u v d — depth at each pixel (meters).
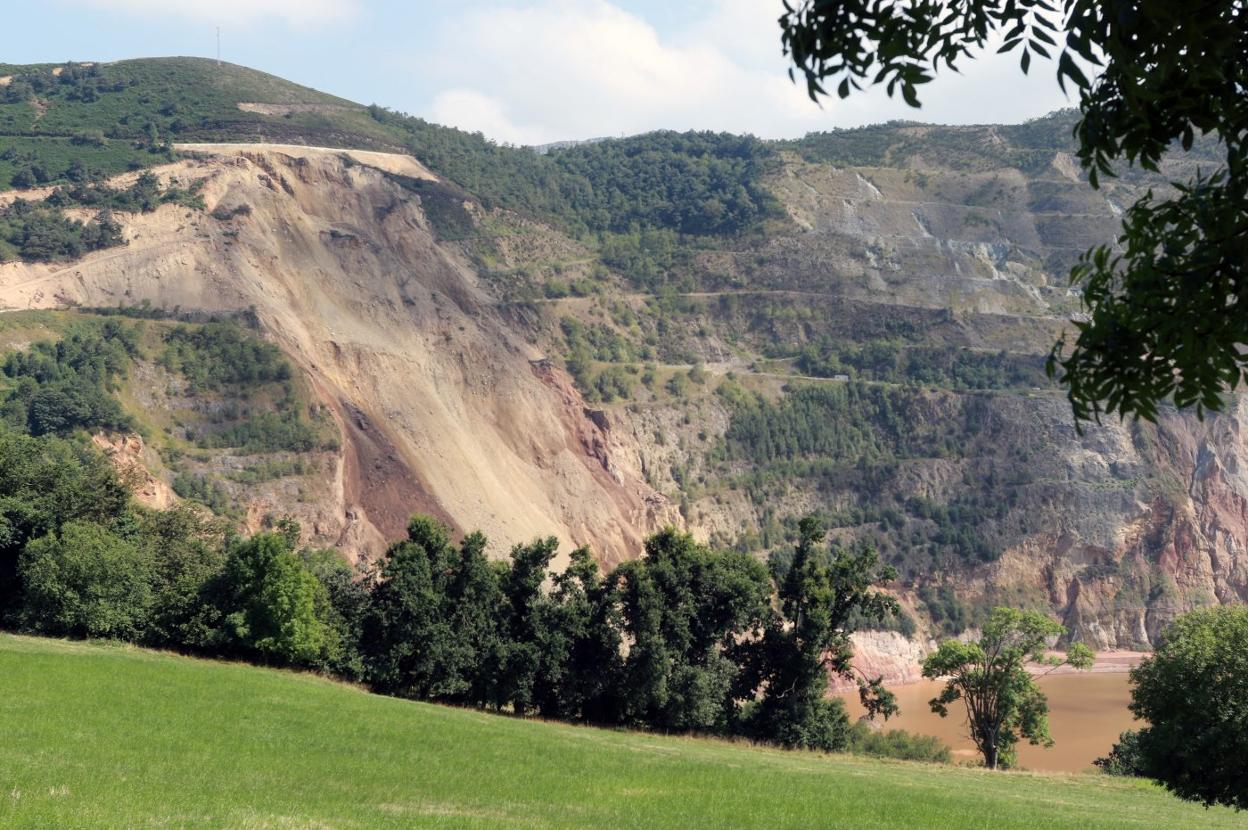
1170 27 9.34
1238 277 10.24
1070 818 53.19
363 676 84.62
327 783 43.62
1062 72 10.05
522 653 84.44
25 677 60.72
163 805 33.34
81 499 86.44
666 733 87.12
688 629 89.69
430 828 35.19
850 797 54.06
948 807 53.88
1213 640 51.44
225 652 81.88
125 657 71.88
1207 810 64.56
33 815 30.02
